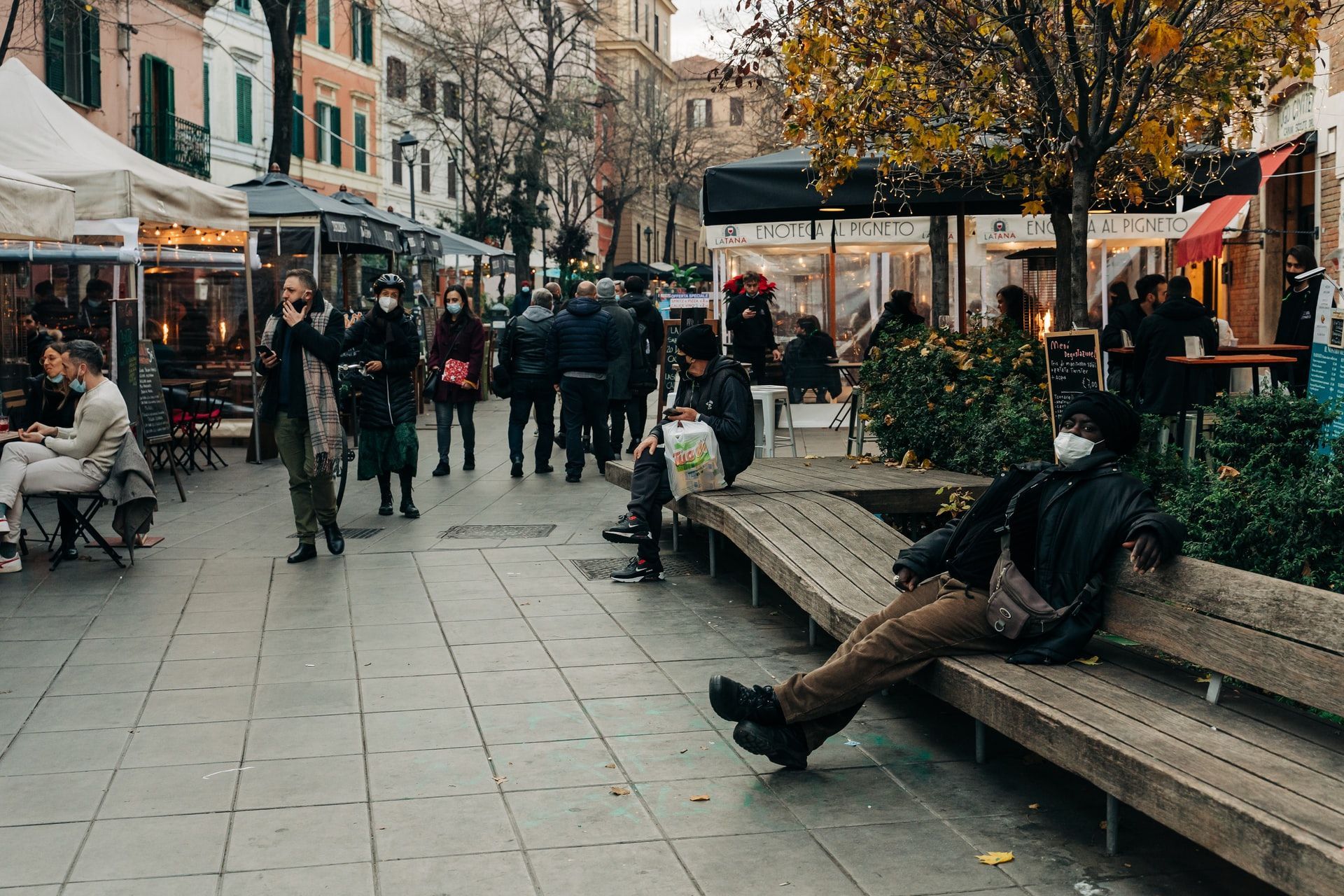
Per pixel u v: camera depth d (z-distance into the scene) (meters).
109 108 27.09
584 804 4.40
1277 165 17.34
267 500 11.77
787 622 7.05
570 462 13.03
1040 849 4.00
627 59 74.81
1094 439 4.56
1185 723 3.81
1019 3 8.23
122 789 4.56
